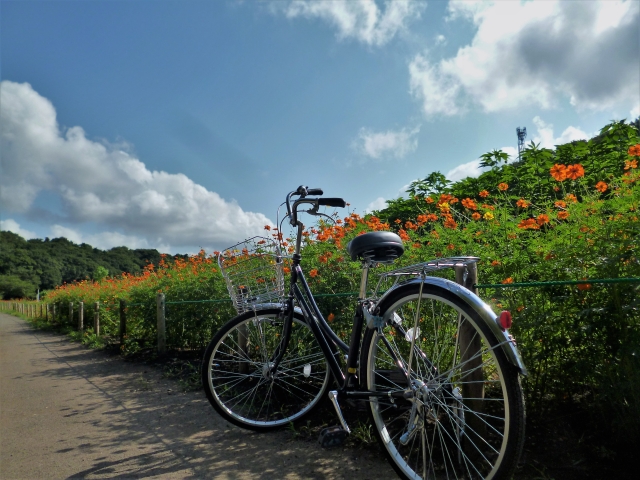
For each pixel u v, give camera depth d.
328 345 2.82
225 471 2.54
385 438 2.27
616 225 2.49
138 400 4.21
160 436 3.18
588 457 2.24
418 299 2.09
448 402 2.04
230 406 3.57
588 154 6.41
